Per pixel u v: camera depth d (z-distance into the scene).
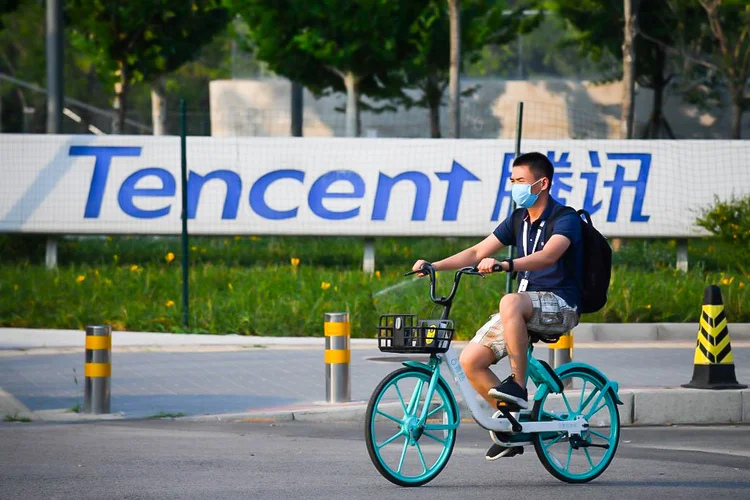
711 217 59.88
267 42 98.56
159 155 64.06
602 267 21.89
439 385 21.98
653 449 26.41
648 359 40.34
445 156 63.56
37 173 63.84
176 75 175.75
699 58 107.31
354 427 29.20
